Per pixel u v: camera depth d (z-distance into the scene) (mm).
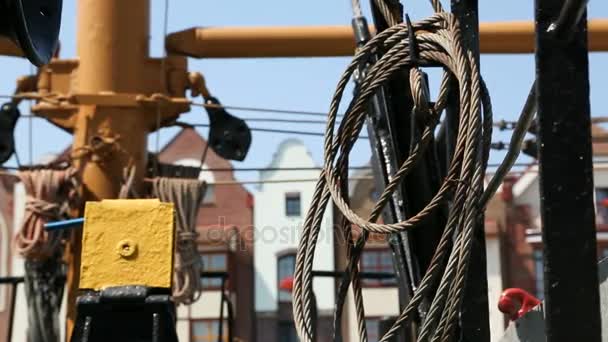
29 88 11234
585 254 4684
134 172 10695
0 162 11172
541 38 4836
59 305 10586
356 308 5895
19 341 36938
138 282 5328
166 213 5426
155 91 11070
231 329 10680
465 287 5465
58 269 10633
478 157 5344
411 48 5617
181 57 11195
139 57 11047
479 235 5559
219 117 11516
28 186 10516
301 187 35688
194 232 10719
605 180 26094
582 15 4789
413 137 5766
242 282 35625
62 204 10547
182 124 11391
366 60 6031
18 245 10359
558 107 4789
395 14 6148
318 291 33656
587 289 4660
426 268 6258
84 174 10711
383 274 10906
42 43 5844
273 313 35406
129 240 5379
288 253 35812
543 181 4742
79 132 10820
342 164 5820
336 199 5562
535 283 26234
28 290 10547
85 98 10750
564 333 4633
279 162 35688
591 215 4715
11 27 5516
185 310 34531
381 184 6449
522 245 26406
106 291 5262
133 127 10859
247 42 11180
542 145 4770
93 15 11008
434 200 5371
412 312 5297
